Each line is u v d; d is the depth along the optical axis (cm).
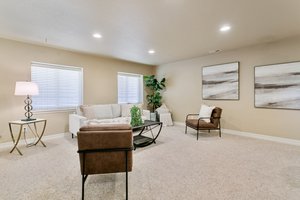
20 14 234
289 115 345
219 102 458
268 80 369
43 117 386
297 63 332
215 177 208
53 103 410
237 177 208
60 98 422
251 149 312
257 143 349
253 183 194
